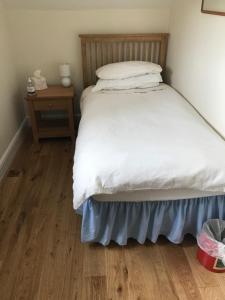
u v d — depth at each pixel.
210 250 1.55
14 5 2.67
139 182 1.51
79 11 2.77
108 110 2.25
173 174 1.52
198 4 2.13
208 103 2.07
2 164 2.44
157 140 1.77
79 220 1.97
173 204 1.66
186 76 2.49
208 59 2.02
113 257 1.70
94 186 1.48
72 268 1.63
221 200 1.66
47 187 2.29
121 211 1.65
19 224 1.93
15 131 2.87
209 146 1.70
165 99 2.46
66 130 2.93
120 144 1.72
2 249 1.75
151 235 1.75
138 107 2.30
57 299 1.47
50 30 2.85
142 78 2.71
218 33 1.85
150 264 1.66
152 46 2.97
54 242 1.80
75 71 3.08
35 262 1.67
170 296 1.48
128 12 2.81
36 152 2.80
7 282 1.56
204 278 1.58
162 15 2.85
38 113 3.11
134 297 1.48
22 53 2.94
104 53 2.96
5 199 2.17
